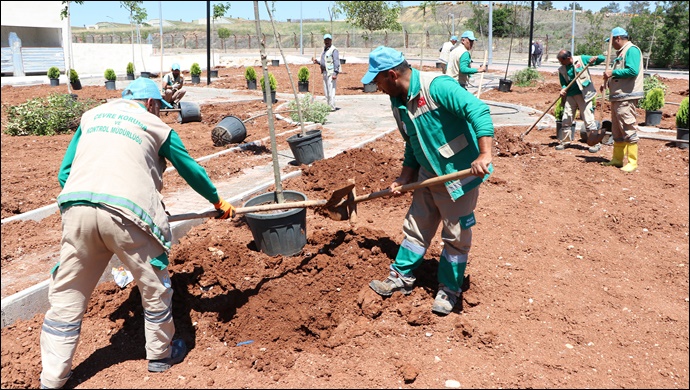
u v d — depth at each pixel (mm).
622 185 7703
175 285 4477
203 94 19266
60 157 9914
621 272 5156
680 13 34969
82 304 3480
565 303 4516
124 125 3406
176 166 3654
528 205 6758
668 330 4207
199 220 5891
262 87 16375
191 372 3623
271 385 3506
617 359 3830
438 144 4035
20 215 6301
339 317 4195
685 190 7551
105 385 3498
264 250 5047
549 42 47562
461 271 4324
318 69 28125
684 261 5406
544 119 12477
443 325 4141
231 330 4051
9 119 12672
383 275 4730
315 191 6984
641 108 13883
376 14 29141
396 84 4012
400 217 6188
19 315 4145
